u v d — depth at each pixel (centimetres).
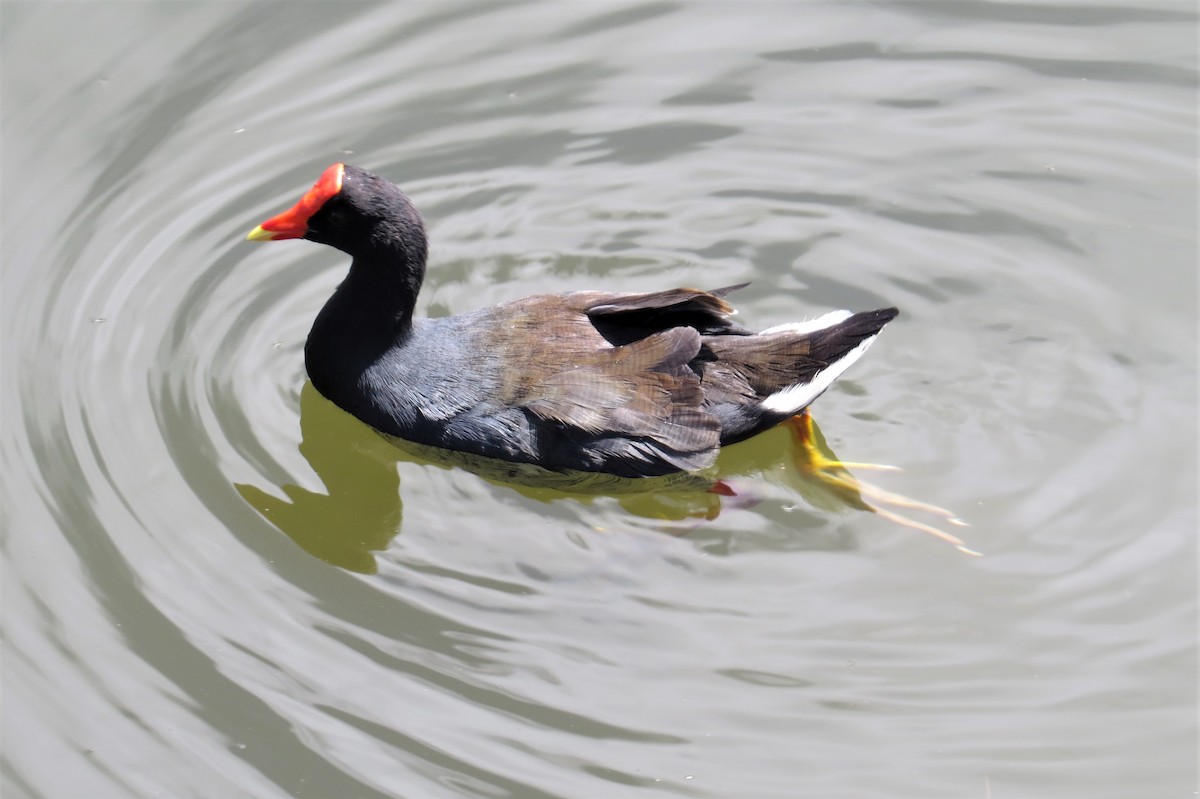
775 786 938
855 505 1155
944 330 1310
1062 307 1324
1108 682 1001
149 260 1406
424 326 1220
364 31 1691
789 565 1107
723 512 1161
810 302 1354
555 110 1589
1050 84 1593
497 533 1143
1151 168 1478
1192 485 1142
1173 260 1367
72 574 1107
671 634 1048
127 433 1226
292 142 1547
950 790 930
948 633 1043
